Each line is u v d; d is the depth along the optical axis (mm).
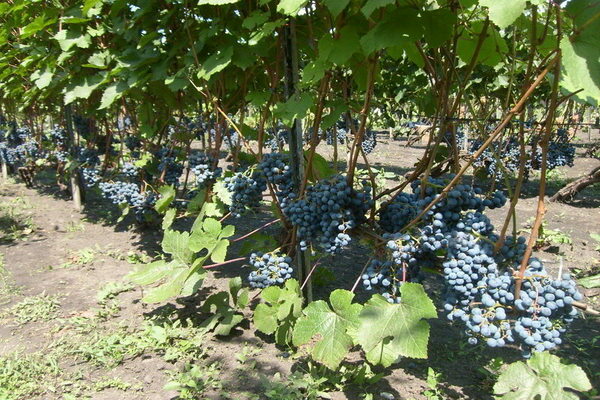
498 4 1456
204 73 3244
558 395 1971
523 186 9766
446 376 3117
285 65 3064
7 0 5258
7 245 6109
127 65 4020
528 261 2053
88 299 4391
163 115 5492
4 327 3850
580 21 1497
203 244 3348
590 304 4246
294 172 3248
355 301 4203
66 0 5035
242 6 3344
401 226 2557
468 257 2080
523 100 1887
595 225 6977
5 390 2951
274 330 3258
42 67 5109
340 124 7516
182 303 4195
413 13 2090
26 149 10773
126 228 6812
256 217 7301
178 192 6457
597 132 25125
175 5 3723
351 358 3291
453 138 2480
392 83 6125
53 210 8000
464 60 2705
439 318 3984
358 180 3109
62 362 3322
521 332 1968
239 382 3037
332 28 2725
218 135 4211
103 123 7793
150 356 3391
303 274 3539
